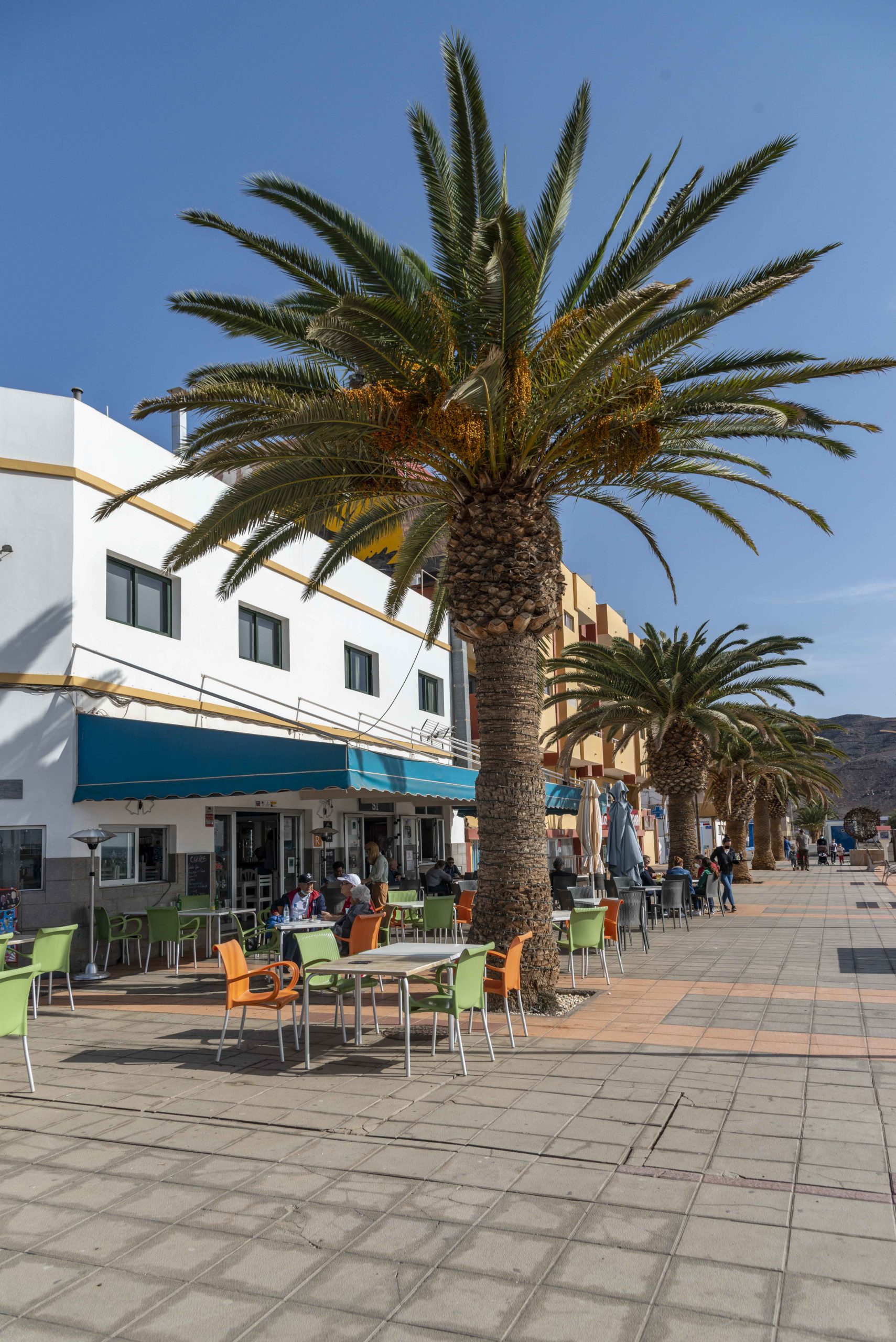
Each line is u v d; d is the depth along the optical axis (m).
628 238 10.51
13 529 13.79
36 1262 4.19
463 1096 6.62
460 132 10.05
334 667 22.27
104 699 14.59
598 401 9.97
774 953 14.54
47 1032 9.27
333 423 9.74
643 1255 4.13
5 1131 6.12
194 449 11.43
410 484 11.20
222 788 12.99
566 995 10.47
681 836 24.78
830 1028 8.69
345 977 9.10
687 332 9.40
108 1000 11.22
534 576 10.34
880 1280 3.88
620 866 17.95
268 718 18.98
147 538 15.91
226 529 11.58
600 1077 7.06
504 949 9.75
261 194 9.30
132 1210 4.74
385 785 13.33
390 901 15.81
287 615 20.31
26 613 13.73
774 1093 6.57
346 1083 7.06
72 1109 6.58
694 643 23.98
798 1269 3.98
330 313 8.66
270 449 10.26
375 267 9.62
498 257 8.66
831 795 56.59
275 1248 4.27
